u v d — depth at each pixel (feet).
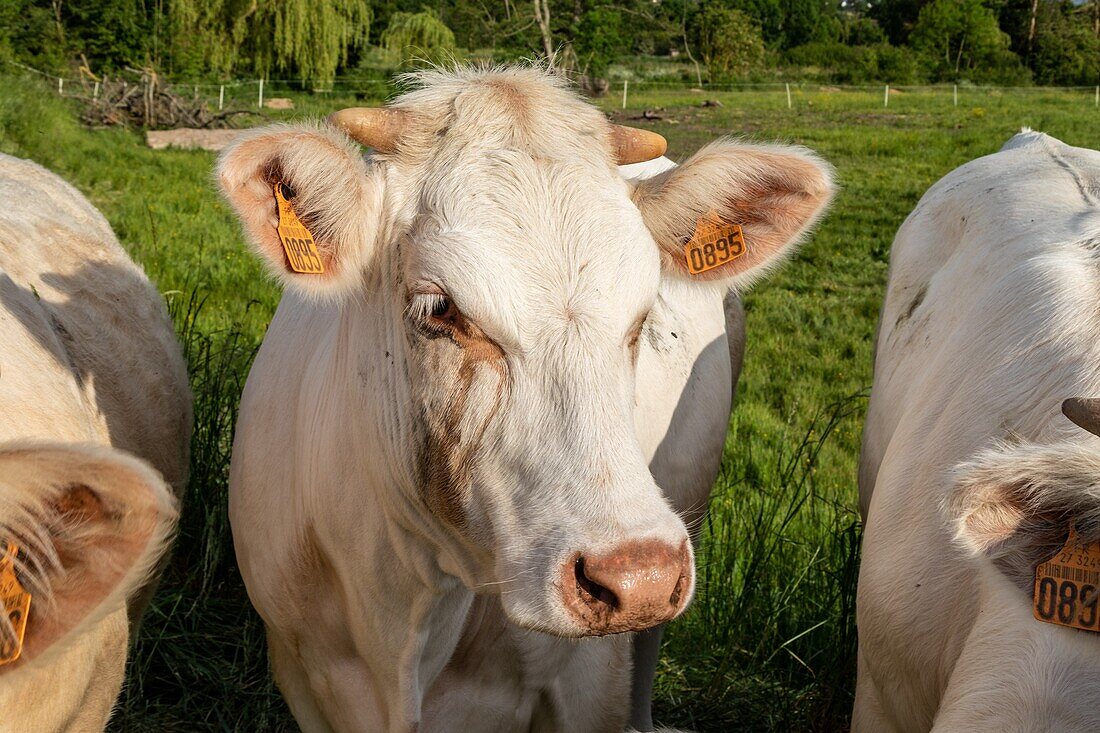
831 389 28.91
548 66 10.02
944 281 12.44
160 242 36.09
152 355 12.80
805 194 9.57
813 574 16.43
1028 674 7.18
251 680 13.85
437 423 8.12
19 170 13.99
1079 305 9.73
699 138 84.48
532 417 7.69
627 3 207.92
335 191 8.39
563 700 11.03
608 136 8.78
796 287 40.65
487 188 8.09
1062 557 6.90
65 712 8.37
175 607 13.94
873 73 176.04
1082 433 8.50
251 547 11.02
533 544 7.50
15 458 5.36
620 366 7.89
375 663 9.84
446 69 9.62
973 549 7.02
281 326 11.86
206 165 57.31
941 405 10.46
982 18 204.33
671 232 9.48
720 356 14.39
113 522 5.87
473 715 10.64
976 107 118.83
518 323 7.73
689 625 15.84
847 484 21.68
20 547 5.61
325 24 115.24
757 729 14.58
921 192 60.13
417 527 8.81
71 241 12.84
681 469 13.28
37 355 9.68
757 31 185.06
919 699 9.64
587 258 7.88
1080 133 91.30
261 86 103.55
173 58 115.34
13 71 90.07
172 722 13.19
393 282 8.55
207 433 16.16
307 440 10.09
